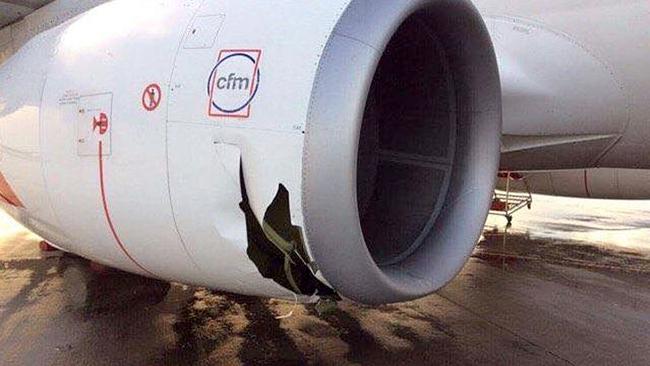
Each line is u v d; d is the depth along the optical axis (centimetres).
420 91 303
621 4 382
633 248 730
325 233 225
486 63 285
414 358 328
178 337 353
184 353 328
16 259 561
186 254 265
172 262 275
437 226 290
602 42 388
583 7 391
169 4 282
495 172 296
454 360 327
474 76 289
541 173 715
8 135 327
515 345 353
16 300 426
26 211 338
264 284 253
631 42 381
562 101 400
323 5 237
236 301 427
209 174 244
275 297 262
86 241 308
